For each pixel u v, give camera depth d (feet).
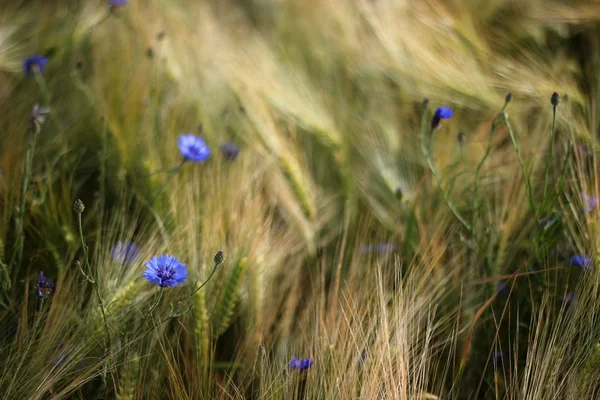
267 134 6.10
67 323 5.09
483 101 6.30
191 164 5.88
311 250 5.82
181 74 6.37
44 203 5.57
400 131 6.34
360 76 6.61
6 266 5.29
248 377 5.24
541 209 5.54
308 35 6.97
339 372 4.98
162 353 5.20
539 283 5.54
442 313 5.52
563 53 6.57
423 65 6.45
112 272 5.24
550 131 5.98
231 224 5.56
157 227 5.57
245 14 7.53
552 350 5.07
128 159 5.87
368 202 6.13
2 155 5.75
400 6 6.76
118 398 4.96
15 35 6.75
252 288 5.42
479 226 5.71
